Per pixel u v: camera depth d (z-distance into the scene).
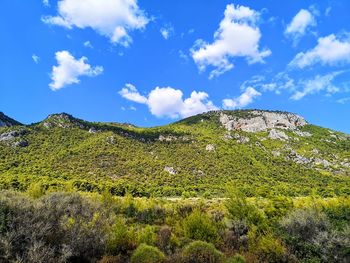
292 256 13.70
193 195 81.56
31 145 105.12
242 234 18.69
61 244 11.92
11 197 12.93
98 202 23.61
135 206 30.62
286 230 16.28
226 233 17.95
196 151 133.38
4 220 11.01
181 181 100.62
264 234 17.06
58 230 12.73
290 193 86.56
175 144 139.00
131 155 115.94
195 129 174.12
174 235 16.70
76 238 12.81
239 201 20.56
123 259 12.96
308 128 184.12
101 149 112.81
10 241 10.50
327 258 13.55
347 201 21.64
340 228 15.51
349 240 13.91
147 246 12.87
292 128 178.12
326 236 14.48
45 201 14.17
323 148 150.62
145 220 26.80
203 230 16.91
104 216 18.11
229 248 15.78
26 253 10.58
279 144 155.50
